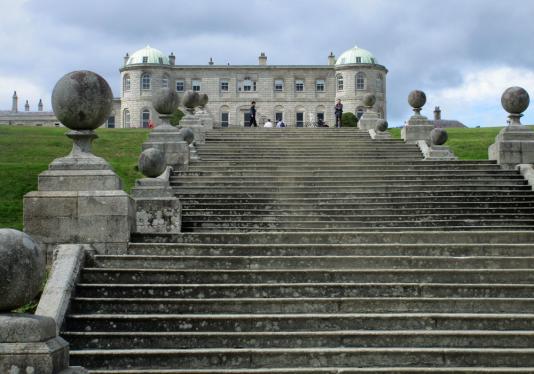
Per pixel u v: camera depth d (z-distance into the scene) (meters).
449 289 11.04
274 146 25.25
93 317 10.05
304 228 16.19
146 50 96.19
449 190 18.92
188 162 21.47
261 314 10.43
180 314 10.41
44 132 39.00
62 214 12.30
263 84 96.75
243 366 9.27
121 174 24.00
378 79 96.00
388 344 9.77
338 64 96.00
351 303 10.64
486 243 13.27
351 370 9.00
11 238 6.64
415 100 26.61
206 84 96.50
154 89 94.62
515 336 9.77
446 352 9.37
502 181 19.66
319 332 9.84
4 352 6.64
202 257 12.04
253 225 16.45
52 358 6.74
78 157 12.63
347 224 16.56
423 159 23.64
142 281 11.35
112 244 12.37
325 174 20.91
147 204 14.45
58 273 10.80
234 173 20.83
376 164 21.92
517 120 21.14
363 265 12.12
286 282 11.45
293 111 96.50
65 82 12.47
